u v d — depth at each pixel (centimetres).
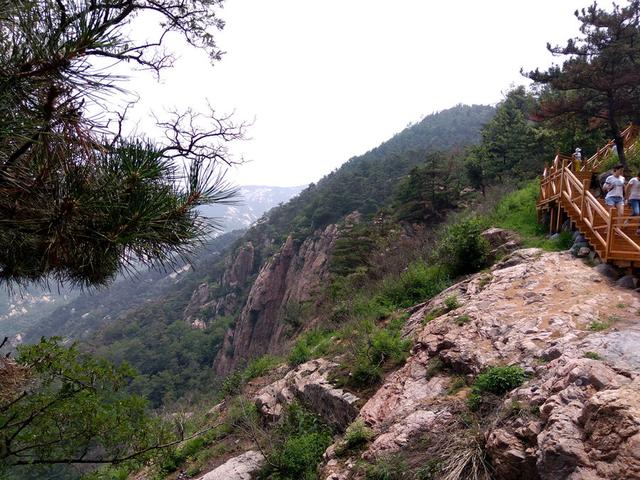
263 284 5750
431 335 770
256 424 900
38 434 383
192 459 916
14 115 194
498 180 2416
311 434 738
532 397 462
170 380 5375
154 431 469
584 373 421
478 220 1312
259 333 5397
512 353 614
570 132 2041
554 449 361
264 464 728
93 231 244
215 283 8238
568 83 1382
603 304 657
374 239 2444
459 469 446
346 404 739
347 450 627
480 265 1086
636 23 1318
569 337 578
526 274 839
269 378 1209
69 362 412
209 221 282
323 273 4462
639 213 840
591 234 851
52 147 207
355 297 1510
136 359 6456
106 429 420
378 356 843
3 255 286
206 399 1741
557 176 1072
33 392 393
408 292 1184
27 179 216
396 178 5962
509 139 2519
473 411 536
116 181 231
